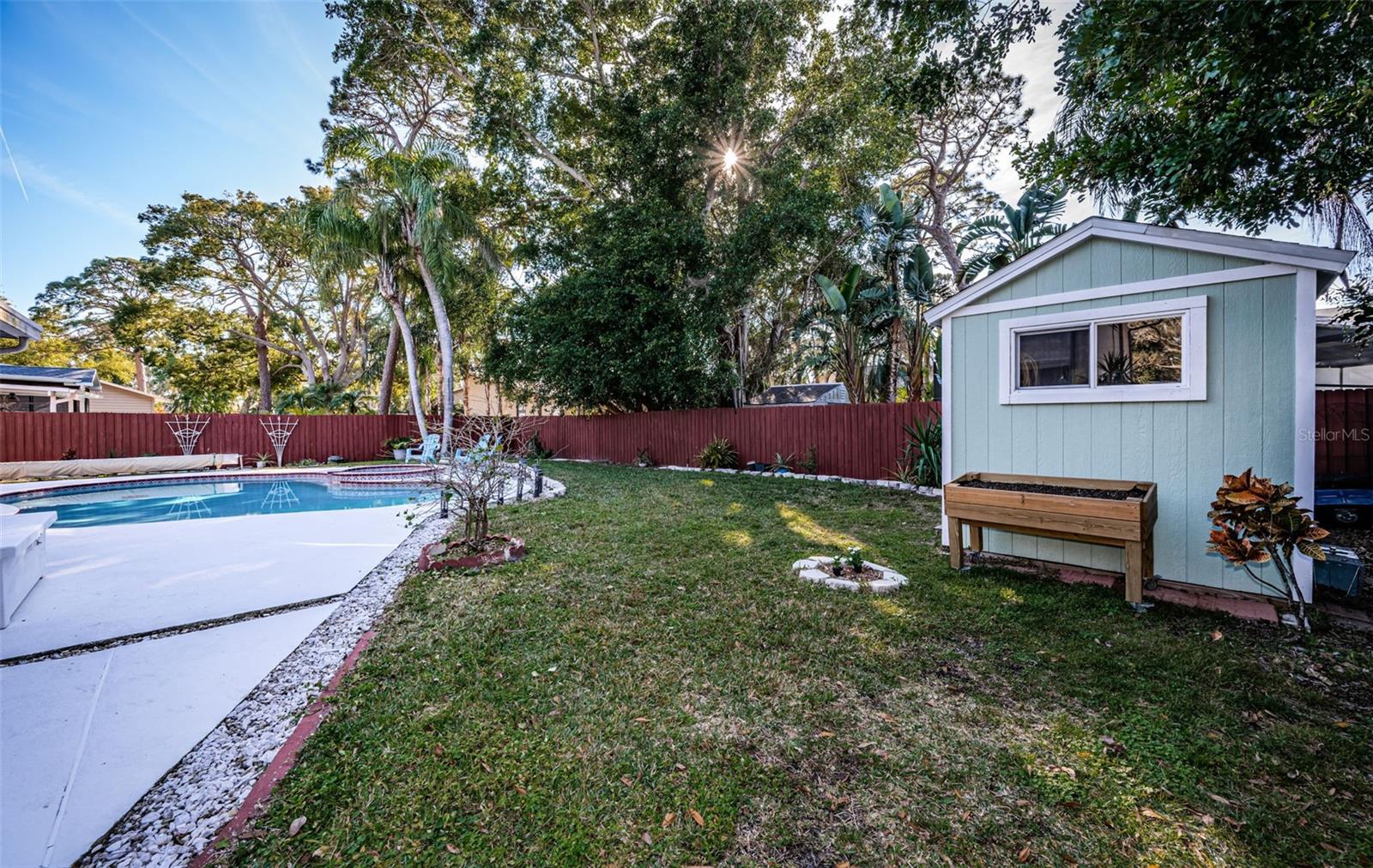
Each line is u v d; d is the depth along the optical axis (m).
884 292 11.57
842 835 1.77
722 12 12.18
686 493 8.84
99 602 3.91
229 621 3.57
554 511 7.20
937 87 4.92
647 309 12.83
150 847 1.72
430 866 1.65
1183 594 3.86
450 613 3.63
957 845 1.73
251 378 26.50
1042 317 4.58
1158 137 4.98
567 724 2.37
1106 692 2.62
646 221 12.76
